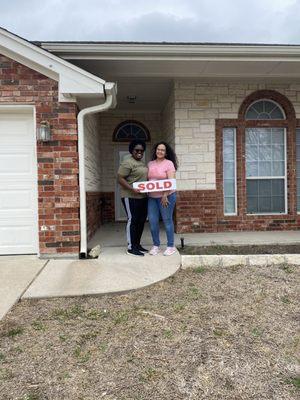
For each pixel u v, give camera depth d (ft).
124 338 9.72
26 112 17.04
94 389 7.54
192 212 24.41
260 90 24.52
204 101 24.25
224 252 19.13
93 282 13.65
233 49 19.92
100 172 31.65
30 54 16.02
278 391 7.47
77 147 16.89
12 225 17.28
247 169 25.04
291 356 8.84
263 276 14.92
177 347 9.25
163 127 31.60
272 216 24.93
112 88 16.26
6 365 8.43
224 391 7.47
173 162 17.61
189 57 20.21
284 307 11.82
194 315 11.18
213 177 24.47
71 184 16.78
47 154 16.66
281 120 24.75
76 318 10.97
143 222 17.95
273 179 25.20
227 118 24.40
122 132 33.01
